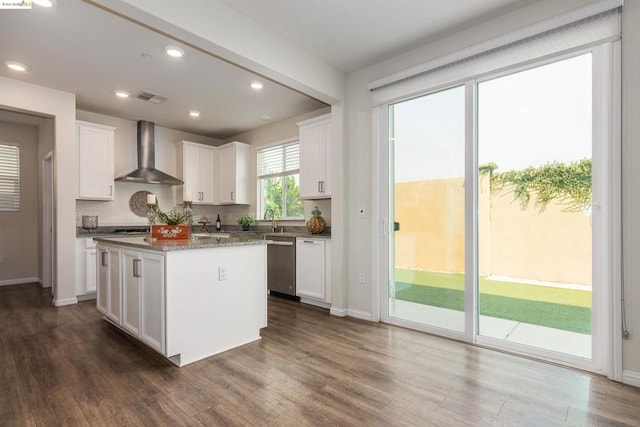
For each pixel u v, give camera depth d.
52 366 2.32
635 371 2.06
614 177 2.11
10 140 5.19
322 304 3.96
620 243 2.10
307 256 4.04
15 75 3.45
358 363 2.39
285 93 3.97
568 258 2.39
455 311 2.91
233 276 2.70
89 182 4.37
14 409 1.80
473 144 2.76
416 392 1.99
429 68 2.90
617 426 1.67
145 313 2.52
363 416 1.75
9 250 5.17
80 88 3.81
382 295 3.36
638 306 2.05
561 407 1.83
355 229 3.54
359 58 3.24
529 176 2.55
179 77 3.51
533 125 2.53
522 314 2.59
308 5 2.42
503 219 2.67
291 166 5.02
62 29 2.59
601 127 2.19
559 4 2.31
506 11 2.50
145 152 5.07
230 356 2.52
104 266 3.22
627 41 2.07
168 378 2.17
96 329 3.10
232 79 3.56
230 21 2.45
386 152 3.33
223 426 1.67
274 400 1.91
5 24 2.51
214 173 5.75
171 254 2.32
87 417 1.74
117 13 2.01
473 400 1.90
